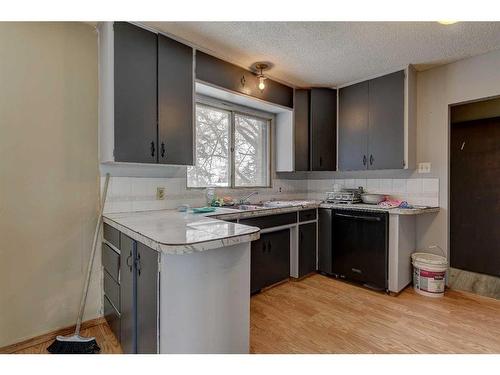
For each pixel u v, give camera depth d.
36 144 1.86
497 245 2.84
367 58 2.63
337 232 3.00
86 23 2.05
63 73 1.97
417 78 2.97
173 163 2.21
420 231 2.97
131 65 1.99
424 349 1.77
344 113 3.35
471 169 2.99
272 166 3.55
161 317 1.27
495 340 1.87
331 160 3.43
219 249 1.38
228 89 2.65
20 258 1.81
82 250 2.07
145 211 2.37
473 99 2.61
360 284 2.88
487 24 2.03
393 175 3.19
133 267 1.51
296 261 2.95
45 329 1.91
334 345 1.81
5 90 1.74
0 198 1.73
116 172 2.23
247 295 1.51
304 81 3.22
